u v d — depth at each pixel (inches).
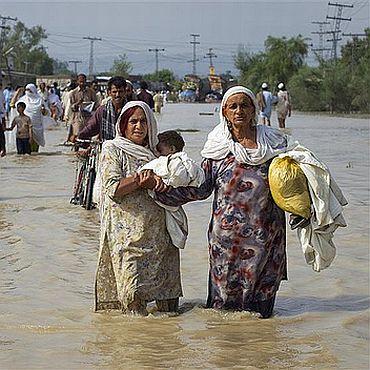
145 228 416.5
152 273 420.2
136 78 5270.7
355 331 403.9
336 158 1289.4
